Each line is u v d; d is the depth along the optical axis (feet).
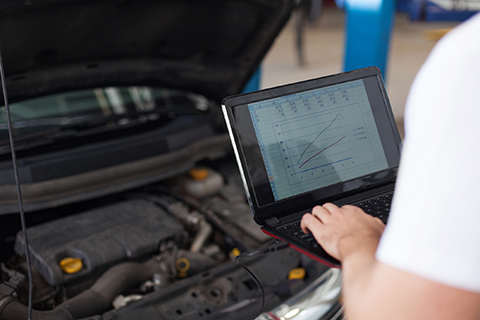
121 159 4.93
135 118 5.83
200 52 5.58
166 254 4.16
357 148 3.28
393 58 18.76
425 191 1.27
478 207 1.20
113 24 4.39
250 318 3.38
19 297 3.59
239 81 5.97
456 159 1.22
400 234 1.33
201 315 3.43
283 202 3.00
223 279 3.85
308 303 3.38
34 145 4.88
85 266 3.84
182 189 5.51
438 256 1.25
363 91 3.40
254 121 3.03
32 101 5.32
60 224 4.26
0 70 2.90
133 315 3.32
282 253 4.20
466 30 1.27
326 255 2.46
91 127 5.40
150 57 5.36
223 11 4.89
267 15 4.91
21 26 3.64
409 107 1.41
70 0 3.67
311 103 3.22
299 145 3.12
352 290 1.61
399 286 1.32
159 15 4.61
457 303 1.26
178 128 5.73
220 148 5.85
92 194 4.58
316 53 20.44
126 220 4.37
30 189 4.27
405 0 28.48
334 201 3.14
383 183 3.30
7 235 4.35
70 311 3.35
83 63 4.79
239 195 5.49
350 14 10.52
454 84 1.24
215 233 4.91
